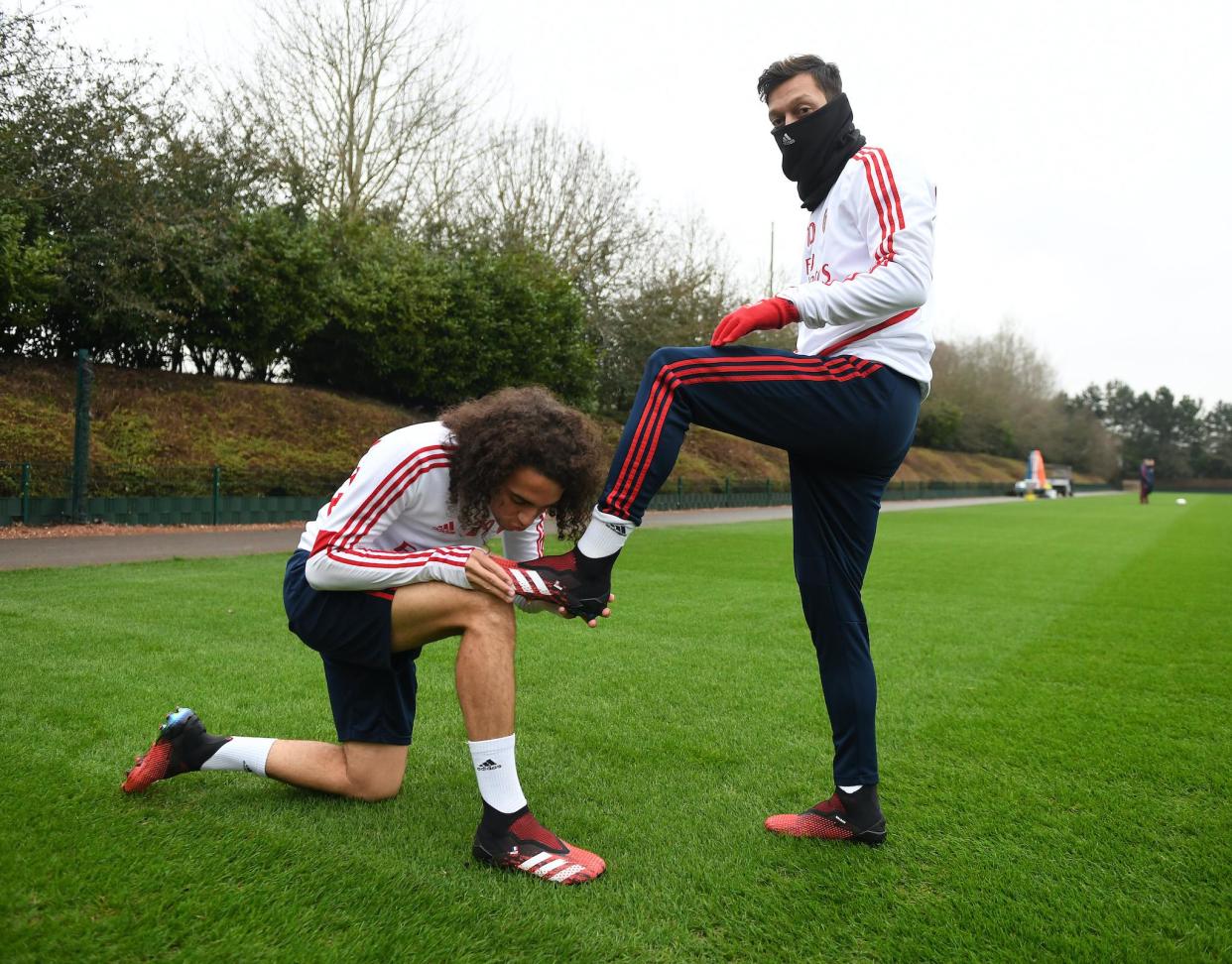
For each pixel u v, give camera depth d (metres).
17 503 11.23
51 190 13.89
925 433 50.16
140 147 14.96
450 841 2.15
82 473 11.67
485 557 2.02
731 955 1.69
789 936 1.76
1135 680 4.21
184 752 2.31
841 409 2.06
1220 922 1.84
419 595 2.05
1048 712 3.60
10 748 2.69
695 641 5.02
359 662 2.15
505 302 19.64
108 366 15.51
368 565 2.01
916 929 1.80
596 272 24.67
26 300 12.70
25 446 12.16
